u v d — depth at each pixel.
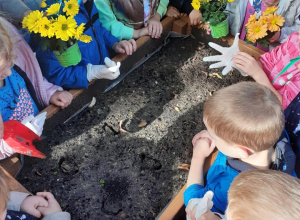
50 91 2.20
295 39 2.14
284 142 1.53
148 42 2.70
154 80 2.59
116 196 2.03
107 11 2.52
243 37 2.74
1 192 1.19
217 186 1.54
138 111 2.41
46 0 2.12
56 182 2.05
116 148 2.22
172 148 2.24
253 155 1.44
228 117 1.30
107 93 2.49
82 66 2.28
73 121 2.33
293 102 1.66
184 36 2.89
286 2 2.41
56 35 1.85
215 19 2.41
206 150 1.89
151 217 1.96
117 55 2.53
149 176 2.12
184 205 1.83
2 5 2.11
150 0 2.53
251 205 0.91
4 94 1.87
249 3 2.52
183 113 2.42
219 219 1.40
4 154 1.89
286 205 0.88
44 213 1.77
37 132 1.97
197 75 2.64
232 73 2.65
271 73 2.28
